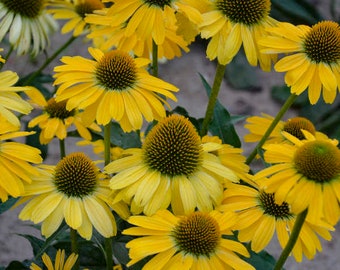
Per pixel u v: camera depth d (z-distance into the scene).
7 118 0.80
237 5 0.90
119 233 0.86
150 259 0.82
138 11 0.90
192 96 1.96
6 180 0.79
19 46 1.08
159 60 1.16
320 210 0.76
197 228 0.79
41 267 0.91
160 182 0.82
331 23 0.90
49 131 0.98
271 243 1.58
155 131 0.83
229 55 0.89
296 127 0.99
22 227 1.52
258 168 1.75
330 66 0.89
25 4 1.08
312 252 0.81
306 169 0.78
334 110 1.88
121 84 0.85
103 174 0.85
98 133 1.00
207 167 0.83
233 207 0.84
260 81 2.04
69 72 0.86
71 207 0.82
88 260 0.91
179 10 0.90
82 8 1.15
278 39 0.89
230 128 0.96
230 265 0.79
